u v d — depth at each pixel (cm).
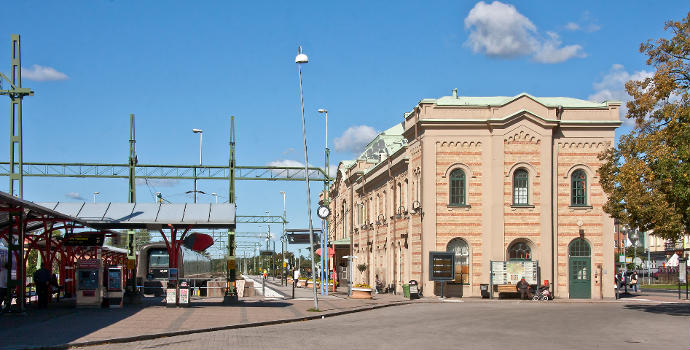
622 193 3188
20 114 2866
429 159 4491
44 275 3188
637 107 3197
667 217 2912
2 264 3484
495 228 4450
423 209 4475
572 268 4519
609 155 3606
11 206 2661
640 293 5550
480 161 4512
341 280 7412
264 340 1956
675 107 2997
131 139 4366
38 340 1858
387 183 5444
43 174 5275
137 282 4906
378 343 1880
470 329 2300
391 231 5312
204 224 3281
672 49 3095
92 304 3194
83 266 3198
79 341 1830
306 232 5369
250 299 4306
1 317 2614
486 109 4541
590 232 4547
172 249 3388
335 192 7794
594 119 4591
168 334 2075
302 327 2405
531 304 3922
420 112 4553
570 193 4547
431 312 3175
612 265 4531
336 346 1808
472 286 4475
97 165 5316
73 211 3297
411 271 4725
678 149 2903
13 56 2877
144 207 3372
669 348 1808
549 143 4522
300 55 3369
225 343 1881
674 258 7725
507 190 4491
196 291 5103
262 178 5506
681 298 4666
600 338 2041
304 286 7075
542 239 4472
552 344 1878
